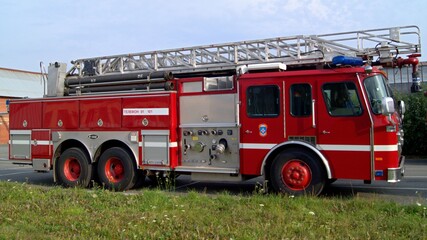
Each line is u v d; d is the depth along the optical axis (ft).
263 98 28.02
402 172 26.25
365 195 28.78
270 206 22.50
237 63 33.40
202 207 23.06
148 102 31.55
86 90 36.17
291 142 27.02
